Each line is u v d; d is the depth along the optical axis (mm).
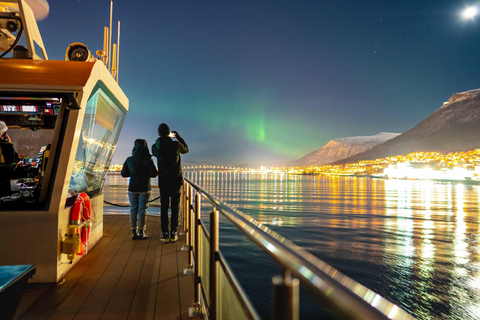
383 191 123750
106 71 4211
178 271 3771
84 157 4105
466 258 27328
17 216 3281
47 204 3334
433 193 114312
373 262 25312
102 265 3988
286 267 749
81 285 3320
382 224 46125
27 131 4199
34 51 3773
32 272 1880
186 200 5004
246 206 68438
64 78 3371
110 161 5719
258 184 172750
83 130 3832
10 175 3471
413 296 18453
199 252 2820
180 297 3027
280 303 641
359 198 91938
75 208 3662
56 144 3359
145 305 2846
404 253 28750
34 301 2918
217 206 1848
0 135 3600
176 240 5207
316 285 576
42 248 3312
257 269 20047
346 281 538
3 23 3664
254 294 14883
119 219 7301
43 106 3518
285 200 83812
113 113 5160
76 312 2697
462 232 40531
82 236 3955
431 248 31156
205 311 2549
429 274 22531
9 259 3270
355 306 455
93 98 3912
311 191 121250
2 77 3266
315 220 49250
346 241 33594
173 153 5086
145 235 5410
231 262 21984
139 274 3668
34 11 4055
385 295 18578
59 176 3332
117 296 3045
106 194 68000
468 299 18047
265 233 1021
